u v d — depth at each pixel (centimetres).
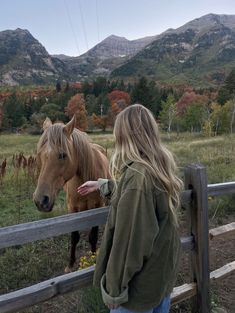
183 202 304
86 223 246
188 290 317
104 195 241
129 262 174
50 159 325
